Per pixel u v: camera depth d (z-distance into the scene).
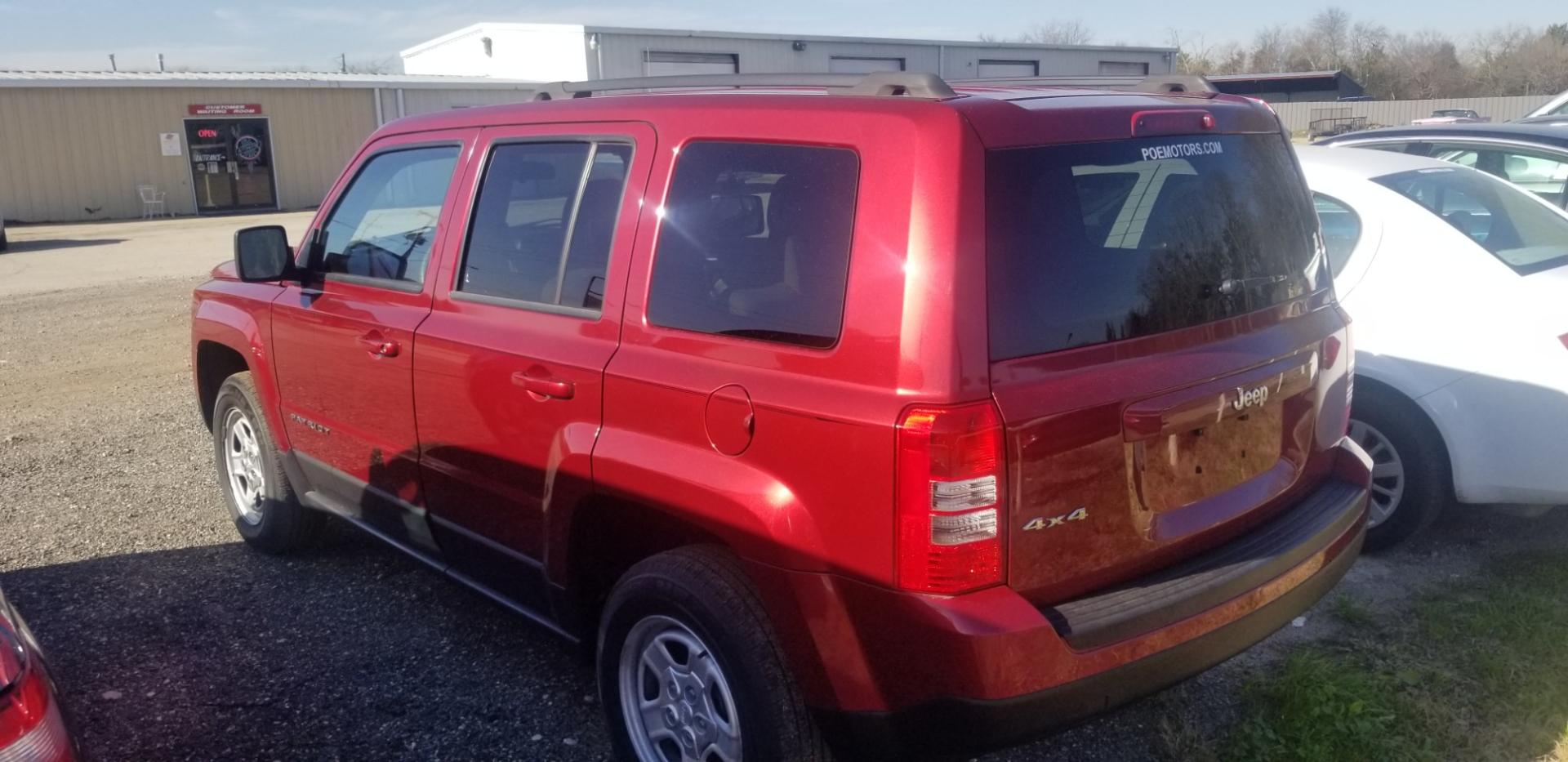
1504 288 4.52
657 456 3.00
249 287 4.97
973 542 2.53
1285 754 3.41
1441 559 4.75
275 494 4.97
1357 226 4.94
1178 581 2.86
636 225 3.22
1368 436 4.78
